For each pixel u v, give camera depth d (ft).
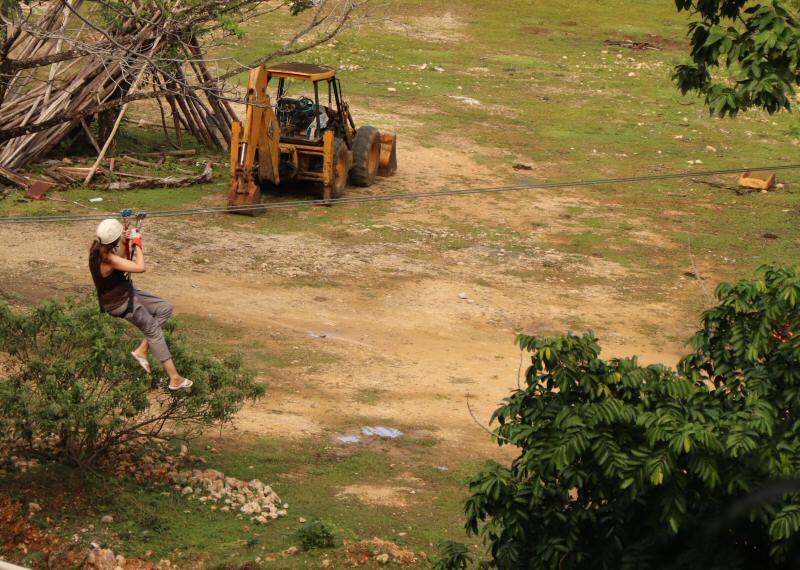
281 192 165.37
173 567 56.59
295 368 98.63
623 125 229.66
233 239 140.36
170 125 200.75
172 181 161.79
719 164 201.98
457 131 213.87
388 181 176.35
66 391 60.95
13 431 63.00
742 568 42.29
